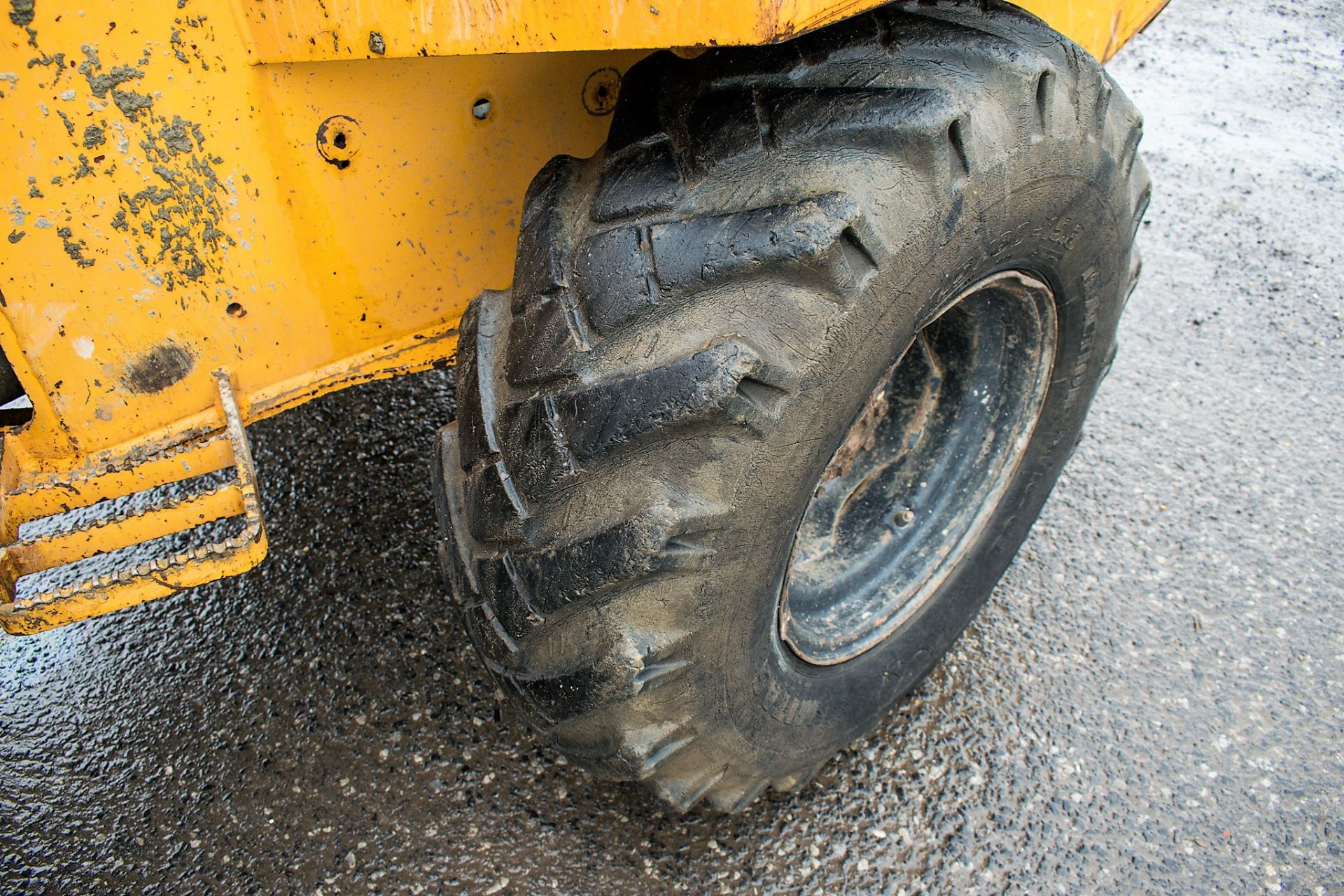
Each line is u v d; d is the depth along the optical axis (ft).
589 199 4.64
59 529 8.33
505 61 5.03
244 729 7.04
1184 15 16.85
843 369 4.41
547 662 4.79
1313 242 12.07
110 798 6.63
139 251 4.61
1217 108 14.51
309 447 9.22
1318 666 7.64
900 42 4.48
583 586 4.40
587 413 4.30
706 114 4.43
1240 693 7.43
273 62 4.46
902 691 6.73
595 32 3.91
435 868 6.25
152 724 7.08
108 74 4.19
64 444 4.88
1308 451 9.46
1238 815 6.69
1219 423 9.71
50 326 4.58
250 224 4.79
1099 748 7.04
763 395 4.22
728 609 4.68
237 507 5.14
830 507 6.59
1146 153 13.50
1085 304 6.12
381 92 4.81
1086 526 8.64
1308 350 10.59
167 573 4.89
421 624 7.75
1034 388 6.42
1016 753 6.98
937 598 6.72
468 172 5.27
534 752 6.88
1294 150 13.65
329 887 6.16
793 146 4.25
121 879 6.21
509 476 4.61
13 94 4.08
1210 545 8.54
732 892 6.15
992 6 4.93
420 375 10.02
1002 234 4.86
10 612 4.67
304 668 7.43
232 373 5.13
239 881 6.20
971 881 6.28
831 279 4.15
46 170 4.26
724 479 4.32
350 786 6.70
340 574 8.13
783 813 6.55
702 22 3.67
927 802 6.66
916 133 4.17
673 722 4.92
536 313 4.54
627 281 4.30
